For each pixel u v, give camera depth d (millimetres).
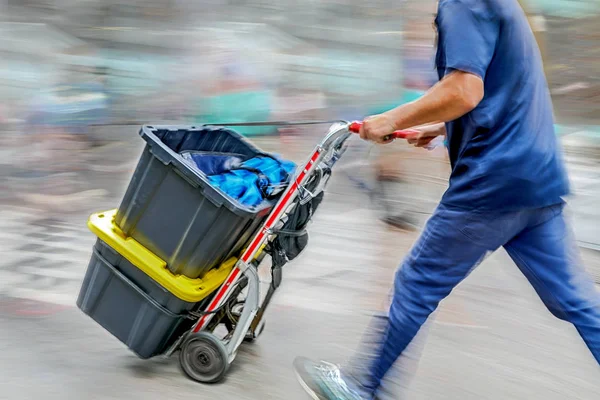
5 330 3428
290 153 7195
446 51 2260
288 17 8898
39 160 6703
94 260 2980
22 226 5031
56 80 8141
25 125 7504
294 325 3658
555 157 2439
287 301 3955
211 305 2979
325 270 4453
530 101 2348
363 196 5824
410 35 6379
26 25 8992
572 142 7281
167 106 8305
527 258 2584
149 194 2781
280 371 3164
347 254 4734
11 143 7098
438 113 2287
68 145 7141
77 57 8445
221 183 2771
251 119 8109
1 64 8406
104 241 2885
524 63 2320
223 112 8305
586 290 2564
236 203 2662
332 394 2668
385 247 4875
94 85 8148
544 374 3277
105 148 7195
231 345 2975
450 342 3543
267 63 8531
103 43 8773
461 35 2230
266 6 8930
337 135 2635
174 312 2885
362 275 4387
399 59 7301
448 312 3883
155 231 2826
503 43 2289
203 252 2807
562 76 8023
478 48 2223
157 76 8445
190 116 8344
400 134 2895
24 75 8266
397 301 2576
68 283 4051
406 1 6707
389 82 7879
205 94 8445
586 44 7922
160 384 2996
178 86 8453
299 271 4418
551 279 2564
